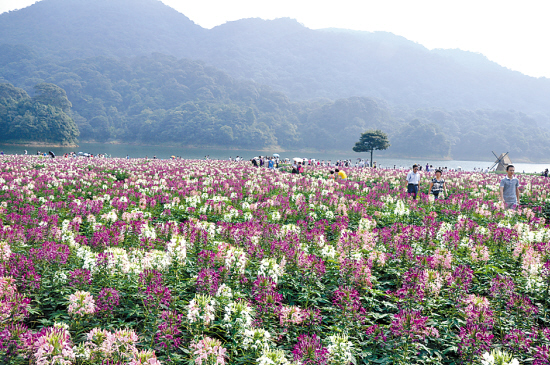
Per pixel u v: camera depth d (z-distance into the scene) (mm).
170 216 13828
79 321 5781
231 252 7285
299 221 11867
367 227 11102
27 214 12484
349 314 6125
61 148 174375
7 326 5020
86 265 6969
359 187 23062
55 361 4410
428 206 16344
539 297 7090
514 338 5582
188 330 5762
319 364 4879
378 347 5797
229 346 5578
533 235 10227
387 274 8266
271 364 4648
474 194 21922
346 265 7367
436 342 5957
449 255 7648
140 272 6855
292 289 7543
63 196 17594
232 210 12969
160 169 31578
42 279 6852
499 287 6926
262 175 28703
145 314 5988
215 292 6258
